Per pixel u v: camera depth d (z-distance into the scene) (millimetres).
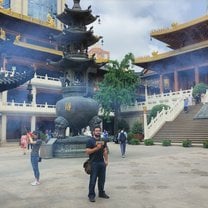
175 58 59844
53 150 20406
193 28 58625
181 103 40625
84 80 24031
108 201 8391
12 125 50219
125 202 8250
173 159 18359
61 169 14727
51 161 18219
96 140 8602
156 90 73812
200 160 17578
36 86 51375
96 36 24031
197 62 57812
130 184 10711
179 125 35656
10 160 19547
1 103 44469
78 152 20484
